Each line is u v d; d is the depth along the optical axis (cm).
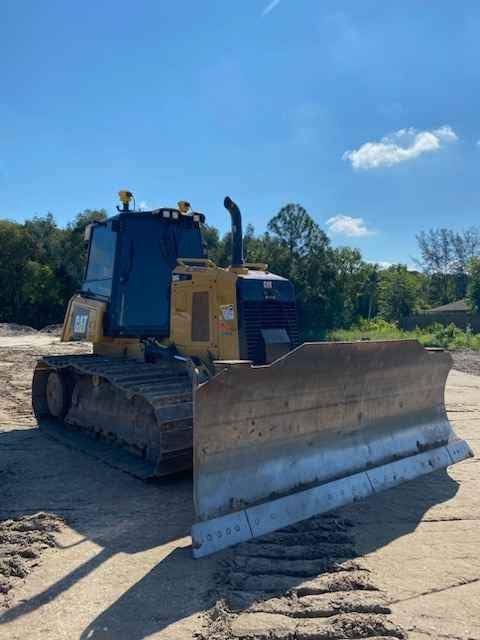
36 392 827
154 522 439
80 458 625
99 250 747
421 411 595
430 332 3161
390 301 5031
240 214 603
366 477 494
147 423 568
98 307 698
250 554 372
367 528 416
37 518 441
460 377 1415
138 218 695
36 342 2355
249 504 409
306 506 435
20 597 326
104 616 304
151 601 319
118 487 526
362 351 490
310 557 368
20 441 706
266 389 427
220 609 304
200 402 389
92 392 691
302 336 3183
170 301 638
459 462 598
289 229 3356
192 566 360
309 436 468
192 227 730
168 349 630
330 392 482
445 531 412
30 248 4444
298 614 301
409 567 355
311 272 3347
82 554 383
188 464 521
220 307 569
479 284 3828
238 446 415
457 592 325
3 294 4281
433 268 6500
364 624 287
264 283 572
